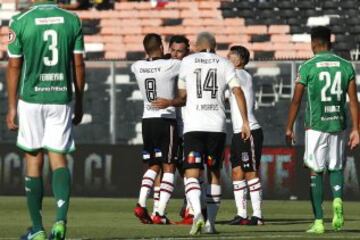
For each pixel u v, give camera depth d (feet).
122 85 196.03
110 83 196.75
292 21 255.09
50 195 189.88
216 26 256.93
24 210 155.12
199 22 258.98
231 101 129.49
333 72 109.40
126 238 100.53
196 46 108.27
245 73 129.80
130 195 189.88
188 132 105.09
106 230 113.80
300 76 109.91
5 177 193.36
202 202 125.29
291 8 257.14
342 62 109.81
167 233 108.88
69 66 88.89
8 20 267.39
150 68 129.08
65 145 88.38
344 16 254.47
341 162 110.52
